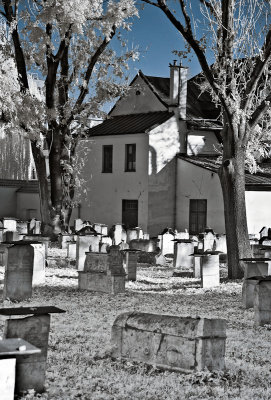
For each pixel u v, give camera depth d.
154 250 36.56
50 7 38.25
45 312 10.23
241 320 17.78
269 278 16.92
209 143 55.25
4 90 38.88
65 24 39.00
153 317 11.95
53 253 36.25
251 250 29.42
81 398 9.88
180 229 52.88
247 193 48.41
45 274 27.02
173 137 53.78
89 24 42.00
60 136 44.84
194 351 11.29
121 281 22.28
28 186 60.62
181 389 10.47
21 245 19.91
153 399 10.02
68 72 44.25
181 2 25.50
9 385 8.83
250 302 19.98
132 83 57.50
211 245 38.72
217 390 10.52
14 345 9.02
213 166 51.41
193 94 58.47
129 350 12.11
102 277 22.33
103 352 12.71
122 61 44.44
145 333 11.88
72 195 46.72
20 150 66.06
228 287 24.95
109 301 20.38
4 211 60.03
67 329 15.27
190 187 52.31
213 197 50.50
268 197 49.03
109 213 55.94
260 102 29.86
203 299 21.73
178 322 11.57
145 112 56.53
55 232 44.84
